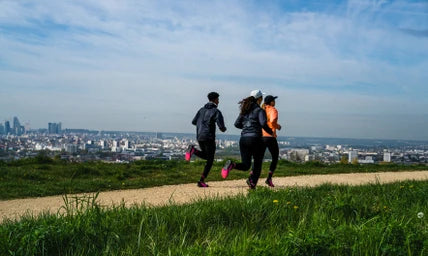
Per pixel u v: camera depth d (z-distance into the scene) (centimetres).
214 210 541
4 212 706
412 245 392
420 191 761
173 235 450
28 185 1015
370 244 382
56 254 395
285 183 1127
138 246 398
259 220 517
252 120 895
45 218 484
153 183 1114
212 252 361
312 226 448
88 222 446
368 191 798
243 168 899
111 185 1063
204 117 1016
